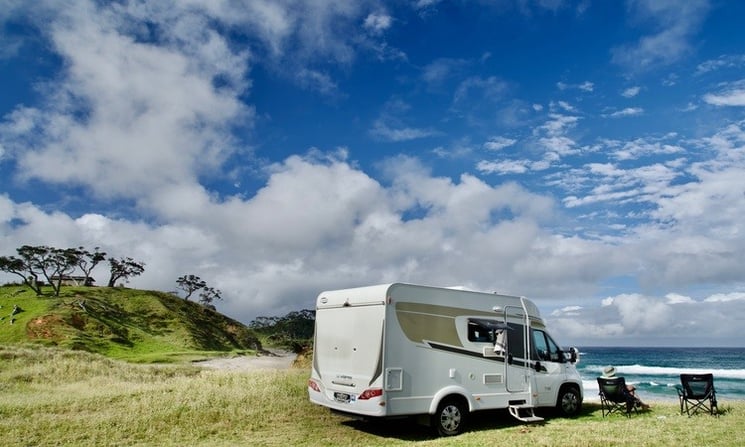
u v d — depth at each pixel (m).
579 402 13.36
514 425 11.88
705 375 12.80
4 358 25.69
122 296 87.75
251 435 10.59
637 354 134.50
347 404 10.68
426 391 10.61
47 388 17.86
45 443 9.59
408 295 10.76
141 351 63.69
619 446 9.10
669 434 10.20
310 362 24.56
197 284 126.56
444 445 9.55
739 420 11.95
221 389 14.14
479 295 11.96
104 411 12.16
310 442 10.13
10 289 84.06
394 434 11.09
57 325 62.53
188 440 10.10
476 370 11.41
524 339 12.48
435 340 10.94
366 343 10.54
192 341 75.94
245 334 97.94
